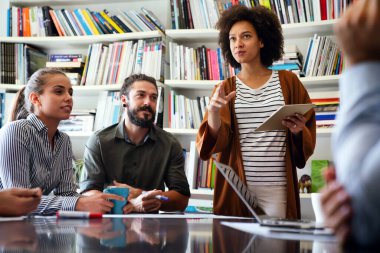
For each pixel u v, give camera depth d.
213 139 1.88
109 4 3.65
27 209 1.34
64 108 2.10
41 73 2.11
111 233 0.90
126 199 1.71
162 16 3.54
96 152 2.37
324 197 0.49
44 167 2.06
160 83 3.21
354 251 0.46
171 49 3.29
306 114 1.91
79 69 3.48
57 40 3.48
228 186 1.88
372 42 0.48
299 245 0.74
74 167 3.26
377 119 0.45
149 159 2.39
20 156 1.92
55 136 2.15
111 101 3.33
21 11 3.58
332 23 2.97
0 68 3.50
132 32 3.35
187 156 3.19
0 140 1.93
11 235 0.83
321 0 3.05
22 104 2.32
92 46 3.46
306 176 2.97
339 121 0.49
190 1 3.30
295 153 1.90
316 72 3.03
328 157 3.11
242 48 2.02
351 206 0.46
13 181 1.90
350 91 0.48
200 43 3.46
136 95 2.38
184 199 2.37
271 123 1.72
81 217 1.35
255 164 1.90
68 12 3.52
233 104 1.97
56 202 1.69
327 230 0.96
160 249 0.68
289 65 3.00
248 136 1.93
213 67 3.22
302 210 3.07
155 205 1.93
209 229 1.03
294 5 3.09
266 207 1.86
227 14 2.14
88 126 3.36
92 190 2.24
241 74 2.08
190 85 3.26
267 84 1.99
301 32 3.16
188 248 0.69
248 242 0.78
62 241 0.75
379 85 0.46
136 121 2.36
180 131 3.17
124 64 3.35
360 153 0.45
